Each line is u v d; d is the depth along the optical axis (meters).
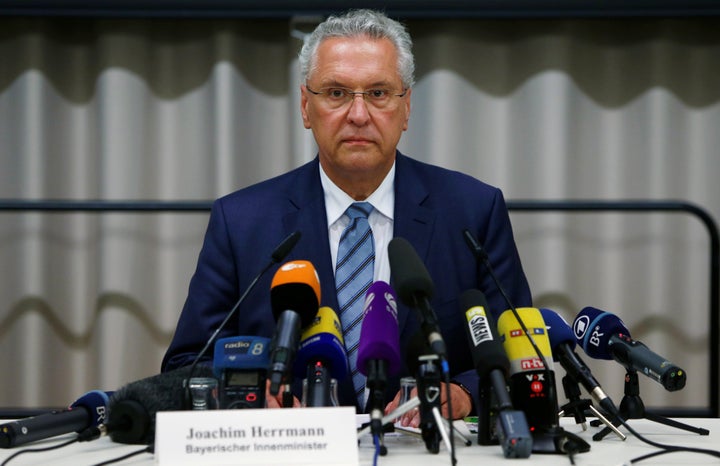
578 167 7.27
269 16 6.85
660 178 7.23
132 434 3.09
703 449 2.86
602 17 6.92
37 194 7.23
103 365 7.17
